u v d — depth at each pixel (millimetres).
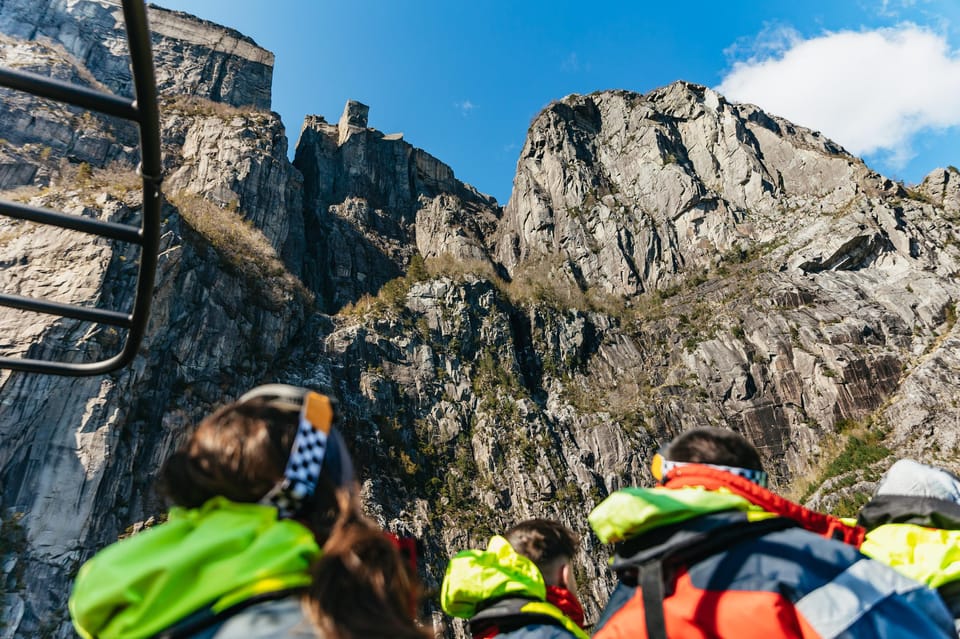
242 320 47281
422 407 54281
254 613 1291
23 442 30281
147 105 2607
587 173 85875
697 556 2240
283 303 52375
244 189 63562
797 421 55094
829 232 66562
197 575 1325
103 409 32969
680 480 2547
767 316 62188
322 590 1301
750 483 2361
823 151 79875
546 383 61969
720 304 66625
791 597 2016
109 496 31422
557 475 51406
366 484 44156
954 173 72625
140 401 36312
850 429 52312
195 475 1568
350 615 1279
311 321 55500
